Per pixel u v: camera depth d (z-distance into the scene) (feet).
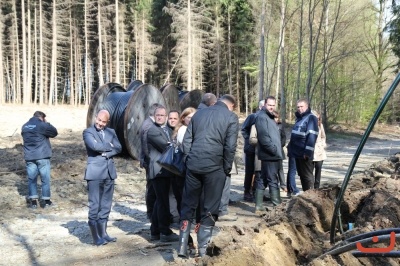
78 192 31.27
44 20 141.59
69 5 141.90
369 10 106.83
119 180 35.63
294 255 14.67
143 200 30.40
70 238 21.83
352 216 20.43
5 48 152.97
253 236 14.10
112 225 24.22
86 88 149.38
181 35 124.47
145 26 145.18
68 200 29.43
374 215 17.92
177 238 20.86
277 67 102.94
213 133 17.08
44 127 27.43
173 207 23.90
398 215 17.30
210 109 17.56
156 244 20.36
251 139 28.60
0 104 124.06
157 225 20.89
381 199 19.04
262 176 25.76
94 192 20.49
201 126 17.26
